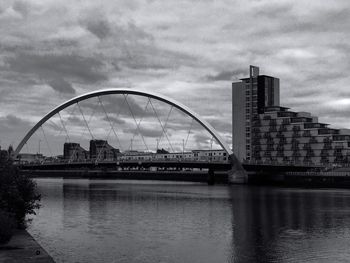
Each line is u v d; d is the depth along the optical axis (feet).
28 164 509.35
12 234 134.21
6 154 166.91
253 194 350.84
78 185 513.45
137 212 225.56
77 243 145.79
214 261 124.57
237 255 130.72
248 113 650.02
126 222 190.70
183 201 286.66
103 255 130.41
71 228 174.09
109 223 187.73
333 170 499.10
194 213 221.87
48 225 181.27
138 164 504.43
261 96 640.58
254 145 616.80
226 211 230.27
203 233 164.25
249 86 651.25
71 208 242.58
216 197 319.27
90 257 128.16
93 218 202.39
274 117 602.44
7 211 146.30
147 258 127.54
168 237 156.25
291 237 156.35
